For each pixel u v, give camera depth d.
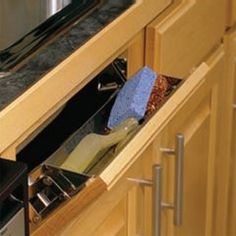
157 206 1.13
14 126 0.86
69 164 1.02
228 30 1.53
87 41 1.00
